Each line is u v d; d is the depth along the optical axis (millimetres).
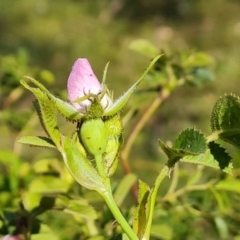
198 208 237
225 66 898
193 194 237
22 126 304
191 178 229
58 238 196
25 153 613
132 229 140
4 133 308
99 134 137
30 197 208
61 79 957
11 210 193
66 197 184
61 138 136
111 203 135
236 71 891
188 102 817
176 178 230
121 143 139
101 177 136
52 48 1057
